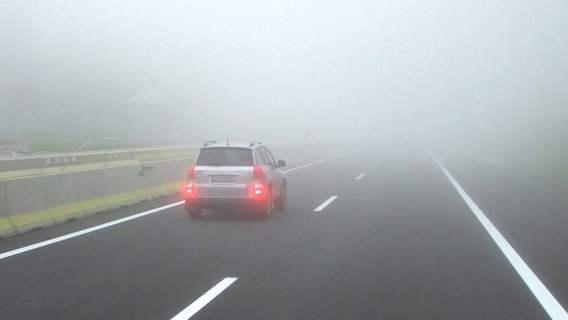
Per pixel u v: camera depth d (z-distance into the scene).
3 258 10.76
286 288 8.75
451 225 15.03
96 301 8.03
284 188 17.77
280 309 7.66
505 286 9.01
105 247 11.81
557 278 9.54
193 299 8.13
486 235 13.59
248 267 10.14
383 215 16.69
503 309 7.79
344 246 12.09
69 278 9.31
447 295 8.45
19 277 9.36
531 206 19.17
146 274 9.61
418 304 7.97
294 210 17.59
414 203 19.56
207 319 7.20
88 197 16.53
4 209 13.05
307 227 14.49
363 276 9.55
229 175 15.11
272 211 17.36
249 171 15.16
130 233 13.47
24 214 13.71
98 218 15.72
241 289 8.68
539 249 11.97
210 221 15.34
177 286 8.85
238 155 15.34
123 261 10.56
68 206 15.49
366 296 8.34
